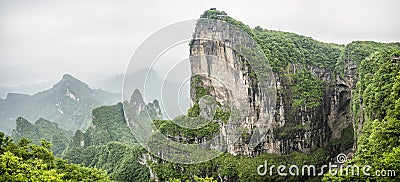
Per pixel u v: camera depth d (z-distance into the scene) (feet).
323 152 214.48
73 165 88.38
